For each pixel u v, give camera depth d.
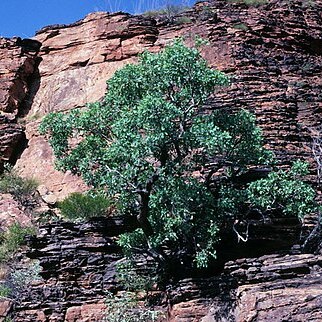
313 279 13.32
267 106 20.33
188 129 15.18
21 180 22.72
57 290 15.79
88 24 27.20
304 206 14.70
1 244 19.89
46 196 22.19
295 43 24.19
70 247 16.28
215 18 24.05
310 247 15.22
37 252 16.44
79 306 15.58
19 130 24.98
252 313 12.78
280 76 22.33
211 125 14.63
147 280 15.37
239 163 15.96
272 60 22.77
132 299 15.04
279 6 25.20
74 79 26.00
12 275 17.30
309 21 25.25
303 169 15.46
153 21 25.97
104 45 26.09
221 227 15.52
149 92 15.84
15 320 15.61
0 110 25.64
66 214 19.56
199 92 15.55
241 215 15.51
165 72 15.42
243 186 16.34
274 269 13.69
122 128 14.53
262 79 21.52
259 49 23.16
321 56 24.72
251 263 14.09
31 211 21.59
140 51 25.30
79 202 19.48
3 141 24.48
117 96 16.28
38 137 24.77
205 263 14.17
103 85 24.94
